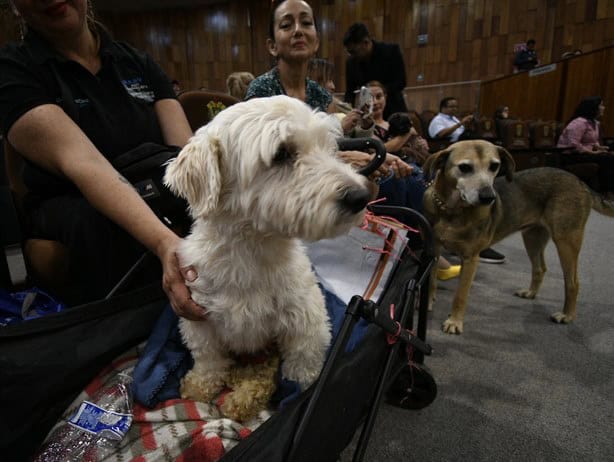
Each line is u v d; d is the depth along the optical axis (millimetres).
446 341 2033
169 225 1374
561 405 1554
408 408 1532
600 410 1523
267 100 936
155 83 1654
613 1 7746
